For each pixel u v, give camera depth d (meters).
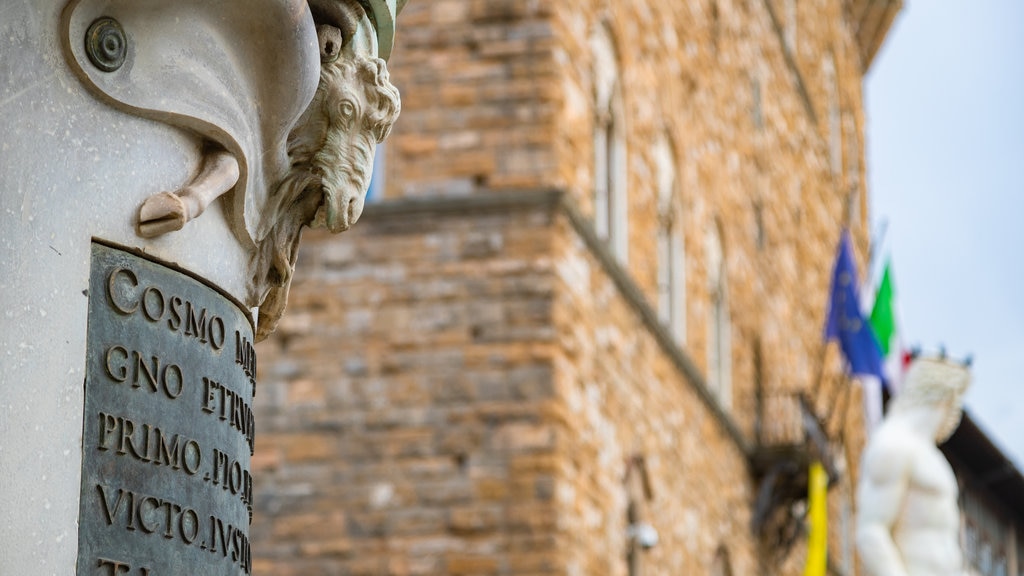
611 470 27.72
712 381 36.09
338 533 25.52
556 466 25.22
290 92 7.65
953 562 18.30
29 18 7.04
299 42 7.59
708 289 35.94
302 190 8.08
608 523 27.34
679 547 31.56
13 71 6.98
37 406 6.83
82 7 7.14
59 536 6.80
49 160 7.02
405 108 26.62
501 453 25.41
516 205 26.09
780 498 38.94
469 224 26.17
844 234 42.41
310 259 26.36
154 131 7.32
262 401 26.06
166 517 7.16
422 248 26.17
